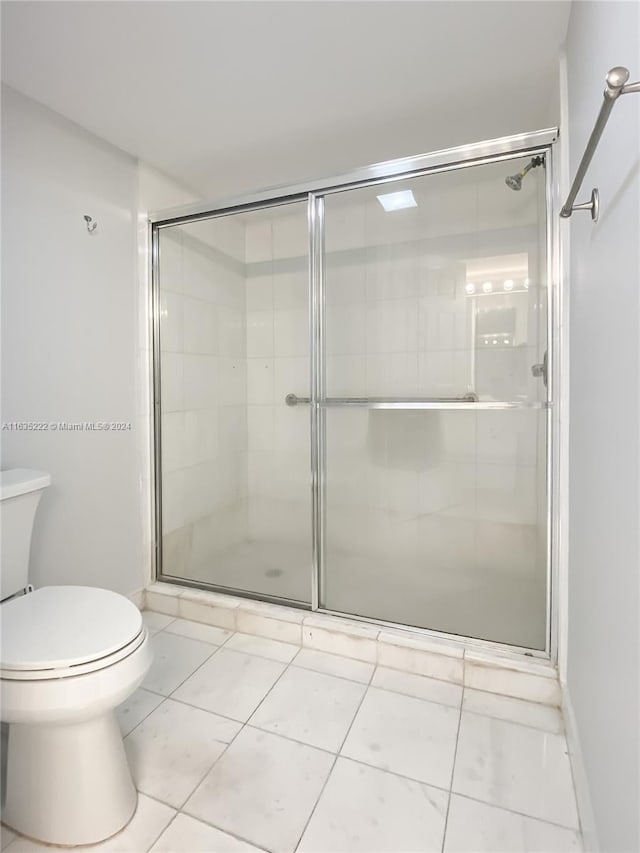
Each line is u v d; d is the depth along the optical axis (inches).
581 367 43.9
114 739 41.9
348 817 41.4
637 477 25.6
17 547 53.1
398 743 49.9
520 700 56.7
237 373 92.4
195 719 53.5
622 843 28.3
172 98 62.3
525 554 77.9
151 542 82.5
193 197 90.0
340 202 75.9
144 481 80.7
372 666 63.8
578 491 45.7
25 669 36.3
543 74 58.6
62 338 65.9
